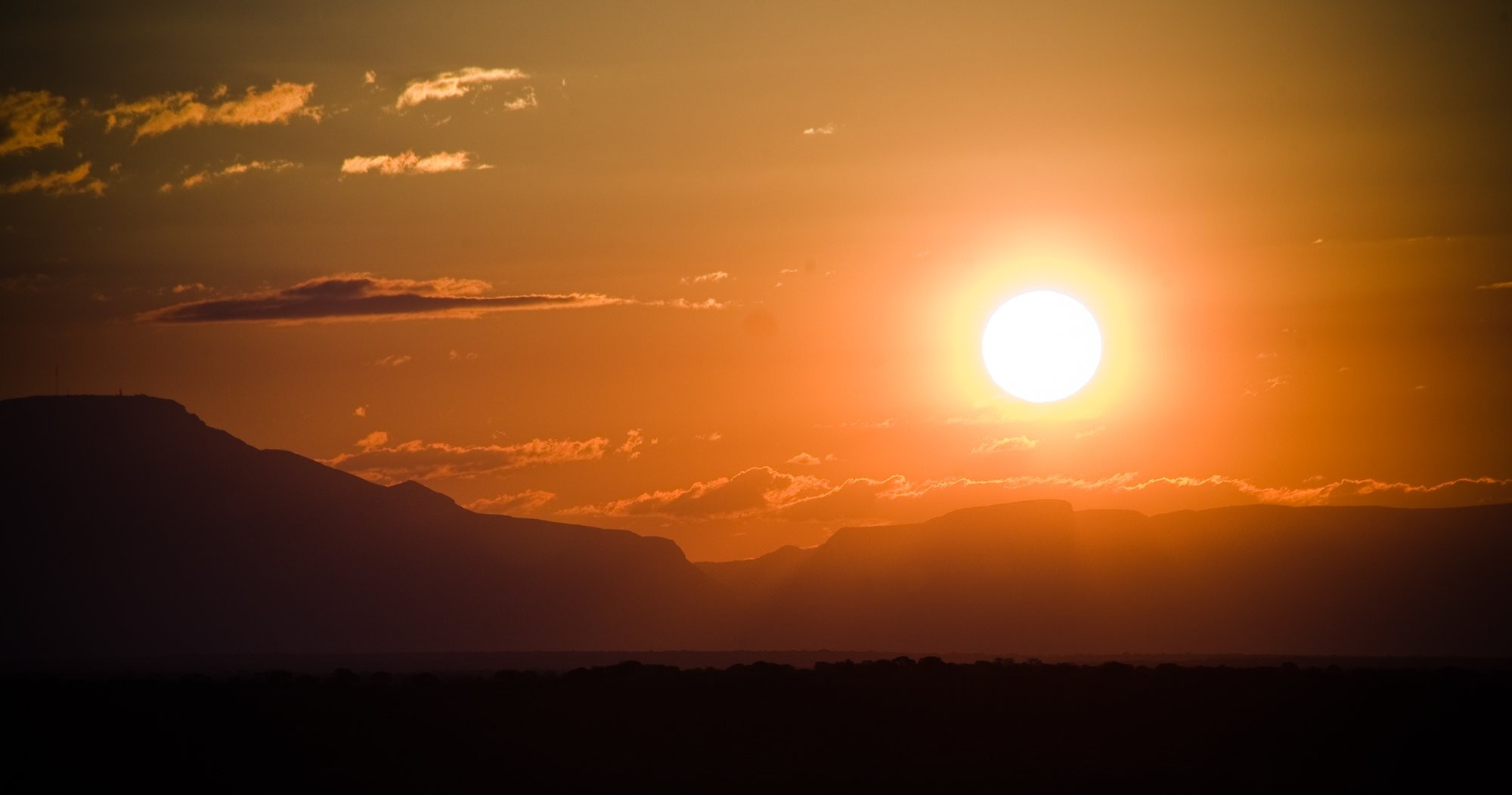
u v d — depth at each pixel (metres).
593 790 180.38
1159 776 188.12
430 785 184.50
